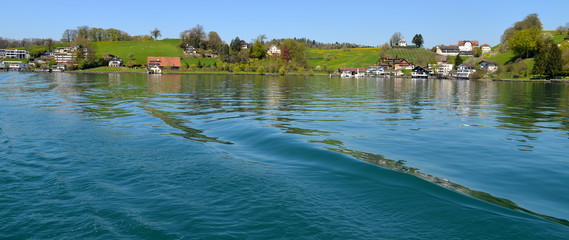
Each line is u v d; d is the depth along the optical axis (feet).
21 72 522.47
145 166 42.93
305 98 151.84
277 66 601.21
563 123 82.69
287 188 34.91
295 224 28.04
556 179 38.22
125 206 31.58
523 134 66.90
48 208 31.40
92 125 71.97
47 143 55.01
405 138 61.41
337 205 31.12
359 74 572.10
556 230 26.32
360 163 42.32
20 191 35.12
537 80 394.52
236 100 138.21
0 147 51.98
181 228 27.66
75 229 27.86
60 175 39.78
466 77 492.13
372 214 29.45
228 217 29.35
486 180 37.73
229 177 38.32
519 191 34.40
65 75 421.59
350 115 94.17
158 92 178.19
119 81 293.02
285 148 50.21
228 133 64.18
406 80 449.48
